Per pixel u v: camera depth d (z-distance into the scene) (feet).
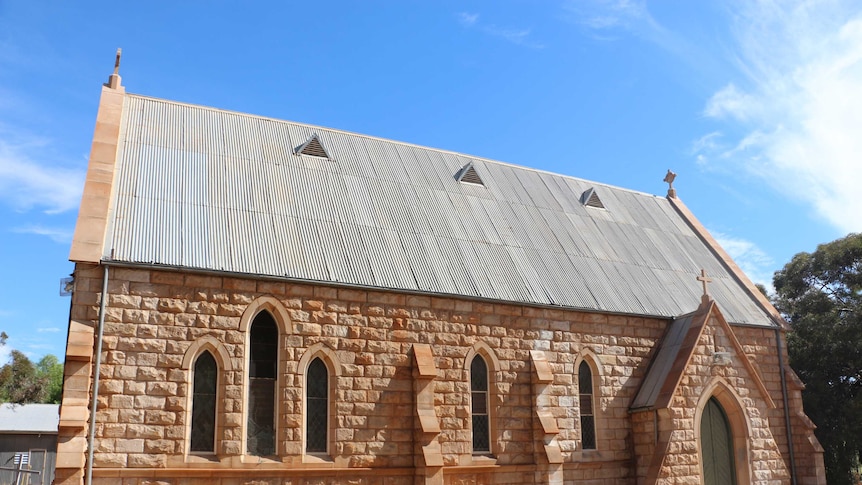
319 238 82.58
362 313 78.69
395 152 105.91
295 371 73.26
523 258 97.35
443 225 95.76
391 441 76.69
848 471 121.08
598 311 94.68
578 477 88.79
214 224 77.25
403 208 94.94
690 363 91.76
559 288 95.09
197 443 68.69
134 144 82.38
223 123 93.66
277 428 71.92
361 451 74.90
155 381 67.36
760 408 95.45
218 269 71.77
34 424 177.78
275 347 74.33
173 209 76.54
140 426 65.87
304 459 71.82
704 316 94.53
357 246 84.33
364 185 95.35
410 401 78.89
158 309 68.90
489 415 84.64
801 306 141.38
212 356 71.05
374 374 77.56
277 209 83.71
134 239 70.79
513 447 84.38
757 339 107.24
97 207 71.20
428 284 83.82
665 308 102.06
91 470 63.00
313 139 96.78
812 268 145.07
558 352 90.99
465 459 80.74
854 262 140.67
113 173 76.13
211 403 70.23
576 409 90.53
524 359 88.07
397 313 80.74
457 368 82.99
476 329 85.61
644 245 115.55
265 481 69.56
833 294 143.33
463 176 107.04
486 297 86.43
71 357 63.16
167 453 66.39
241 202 82.02
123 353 66.64
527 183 115.75
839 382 129.90
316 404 74.90
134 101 89.20
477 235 97.25
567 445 88.43
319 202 88.22
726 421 95.45
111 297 67.36
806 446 103.24
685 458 88.02
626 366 96.27
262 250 76.89
